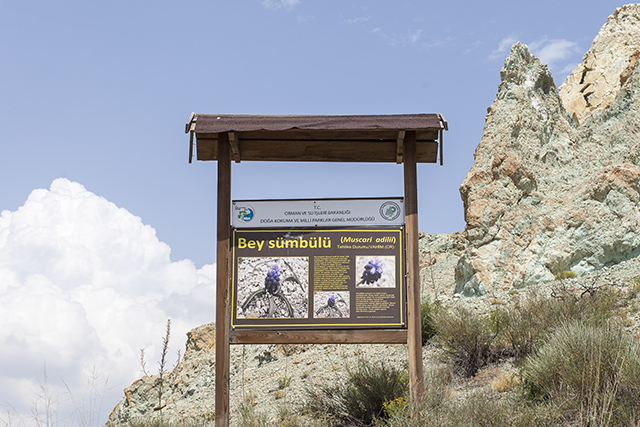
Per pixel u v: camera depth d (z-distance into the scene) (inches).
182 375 812.6
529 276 831.7
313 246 369.7
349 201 373.7
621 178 842.2
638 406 286.7
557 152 959.0
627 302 527.8
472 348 474.3
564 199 892.6
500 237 877.2
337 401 450.9
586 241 829.2
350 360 609.6
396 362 562.6
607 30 1201.4
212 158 393.1
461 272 918.4
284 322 362.3
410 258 362.9
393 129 364.5
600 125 999.0
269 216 373.1
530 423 293.3
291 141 391.2
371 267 366.3
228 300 363.9
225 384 353.7
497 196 900.0
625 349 320.8
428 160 390.6
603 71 1155.3
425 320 578.2
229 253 368.2
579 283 652.1
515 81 988.6
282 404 499.2
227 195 370.6
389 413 361.4
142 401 807.7
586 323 443.8
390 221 370.9
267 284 366.3
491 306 684.7
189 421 501.4
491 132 951.0
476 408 313.0
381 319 361.7
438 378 385.1
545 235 858.8
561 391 316.8
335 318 362.3
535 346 453.7
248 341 361.4
